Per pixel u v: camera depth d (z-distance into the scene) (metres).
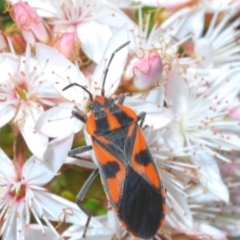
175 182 0.08
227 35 0.09
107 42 0.08
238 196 0.09
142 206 0.07
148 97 0.08
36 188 0.07
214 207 0.09
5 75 0.07
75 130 0.07
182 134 0.08
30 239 0.07
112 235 0.07
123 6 0.08
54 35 0.08
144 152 0.07
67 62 0.07
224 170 0.09
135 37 0.08
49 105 0.07
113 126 0.07
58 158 0.07
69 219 0.07
